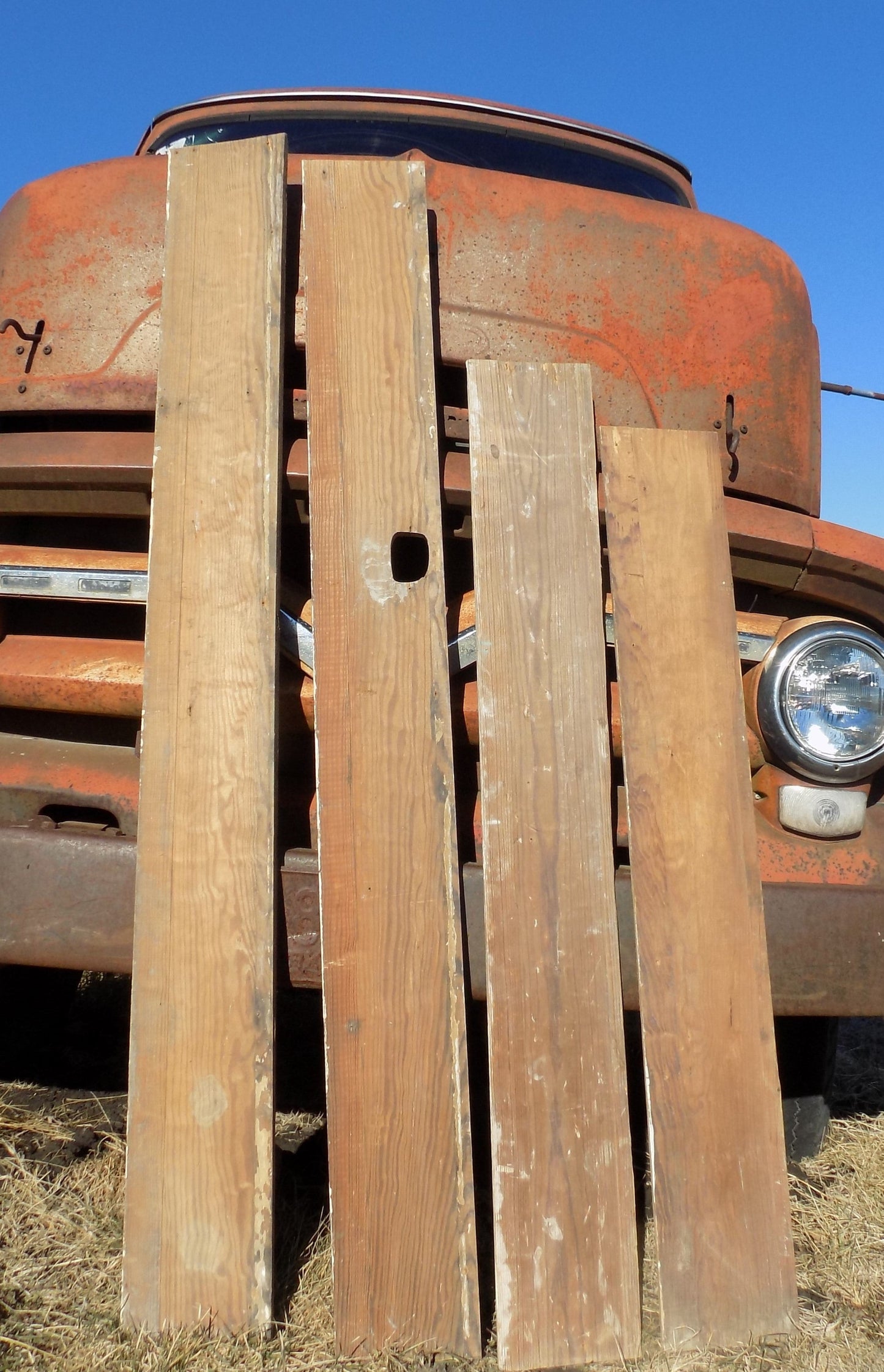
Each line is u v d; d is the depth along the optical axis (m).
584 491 2.50
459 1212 2.18
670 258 2.87
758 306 2.94
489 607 2.41
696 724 2.47
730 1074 2.33
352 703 2.33
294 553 2.64
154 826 2.29
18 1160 2.54
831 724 2.54
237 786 2.30
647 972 2.34
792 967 2.38
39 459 2.50
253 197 2.56
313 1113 3.04
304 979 2.28
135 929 2.24
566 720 2.40
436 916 2.28
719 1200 2.27
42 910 2.26
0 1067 3.11
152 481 2.45
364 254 2.54
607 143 3.81
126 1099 2.94
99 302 2.71
